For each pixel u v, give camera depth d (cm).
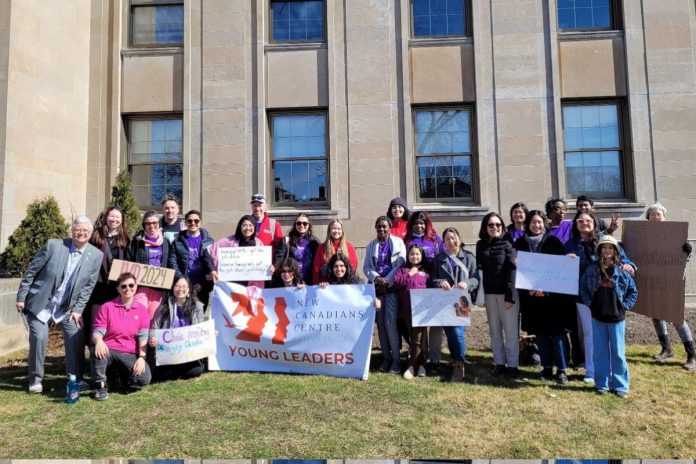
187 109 1088
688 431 441
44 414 486
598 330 539
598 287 537
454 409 491
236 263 649
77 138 1060
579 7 1084
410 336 608
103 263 604
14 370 654
